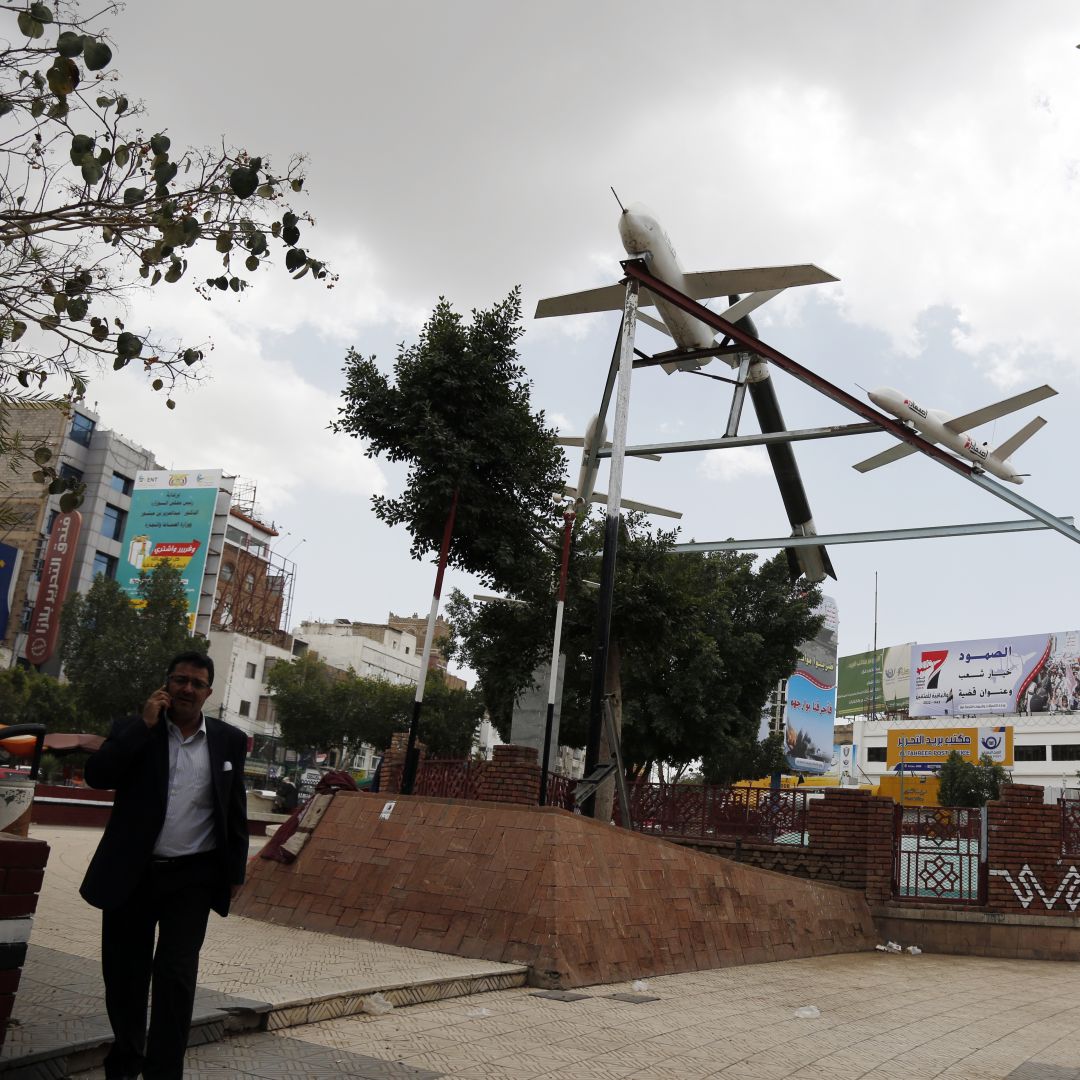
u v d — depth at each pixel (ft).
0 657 154.10
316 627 306.76
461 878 27.73
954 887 43.80
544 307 65.00
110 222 17.70
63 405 19.11
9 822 16.99
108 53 16.03
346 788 34.09
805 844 45.52
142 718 13.65
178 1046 12.80
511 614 59.82
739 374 58.65
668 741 98.02
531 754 40.81
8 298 17.94
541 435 43.96
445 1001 21.85
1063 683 257.14
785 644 106.93
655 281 49.78
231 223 18.51
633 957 27.50
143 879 13.21
